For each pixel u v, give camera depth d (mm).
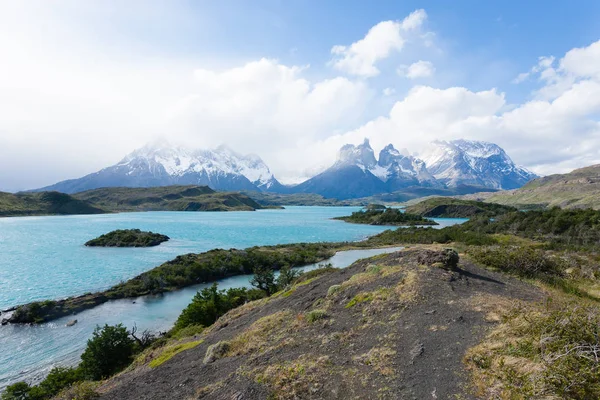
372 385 9055
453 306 13641
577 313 8906
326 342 12609
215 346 15781
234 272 76000
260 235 155125
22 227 176500
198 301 37562
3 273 75375
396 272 19625
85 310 51438
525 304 12781
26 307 47594
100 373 27641
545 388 7145
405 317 13281
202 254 86938
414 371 9312
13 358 35719
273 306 23312
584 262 31703
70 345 38938
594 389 6840
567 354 7645
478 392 7836
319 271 39156
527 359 8461
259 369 11578
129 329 43375
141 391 13750
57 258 93750
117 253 103375
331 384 9539
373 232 168875
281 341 14109
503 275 22016
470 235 91750
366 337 12312
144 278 64812
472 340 10469
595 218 87750
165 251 108250
